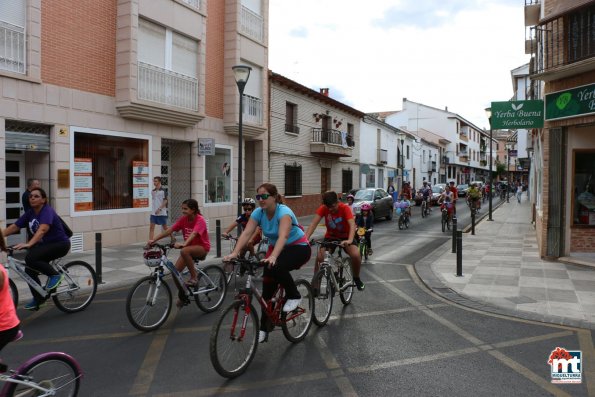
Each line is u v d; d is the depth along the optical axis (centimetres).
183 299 621
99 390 399
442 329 577
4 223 980
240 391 399
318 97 2397
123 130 1256
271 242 511
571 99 968
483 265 1011
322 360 472
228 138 1681
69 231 648
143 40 1295
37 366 328
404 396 391
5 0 977
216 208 1625
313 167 2430
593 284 811
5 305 316
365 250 1092
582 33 941
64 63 1099
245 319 445
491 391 402
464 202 3906
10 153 1083
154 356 481
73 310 651
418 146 4516
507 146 4600
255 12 1780
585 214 1059
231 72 1633
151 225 1252
